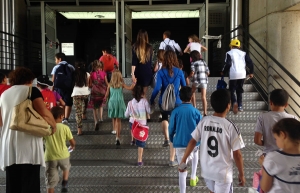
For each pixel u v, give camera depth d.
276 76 6.39
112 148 5.11
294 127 2.09
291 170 2.05
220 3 9.62
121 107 5.19
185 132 3.86
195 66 5.55
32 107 3.33
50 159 3.91
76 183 4.42
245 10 8.39
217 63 9.84
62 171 4.51
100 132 5.66
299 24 6.19
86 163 4.86
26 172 3.32
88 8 9.85
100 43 12.28
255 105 6.21
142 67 5.20
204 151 3.01
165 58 4.71
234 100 5.78
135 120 4.71
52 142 3.92
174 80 4.67
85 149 5.10
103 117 6.09
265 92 6.54
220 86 5.76
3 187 4.48
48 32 9.40
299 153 2.09
